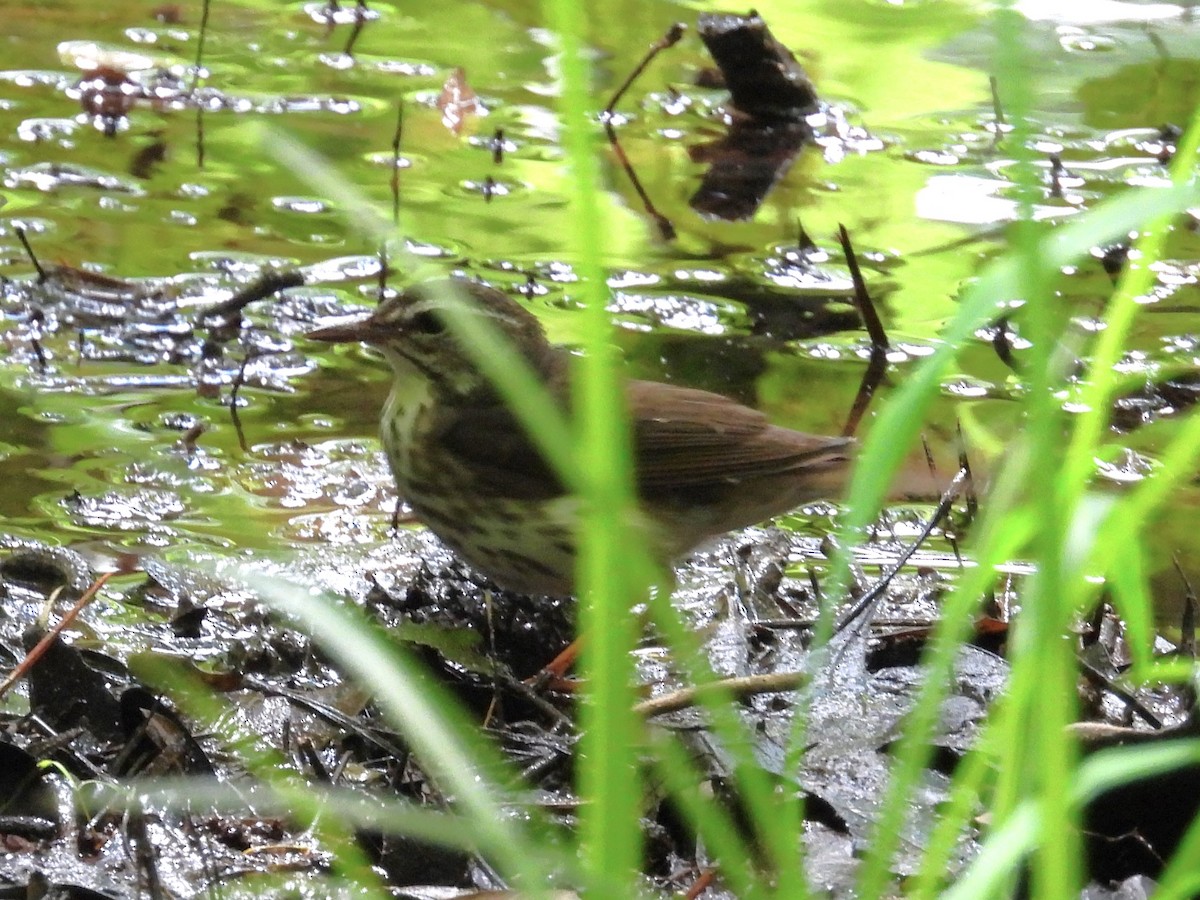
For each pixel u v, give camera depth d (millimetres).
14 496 10250
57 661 7512
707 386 12094
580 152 3684
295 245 14172
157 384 11930
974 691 8086
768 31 17719
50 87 17547
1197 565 9711
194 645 8523
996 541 4641
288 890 6199
